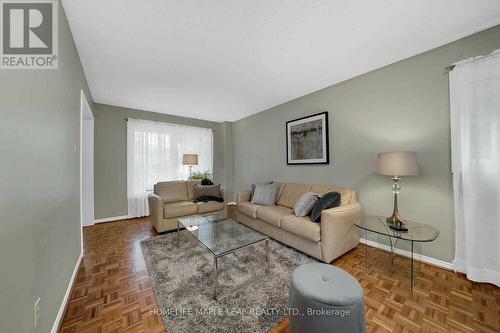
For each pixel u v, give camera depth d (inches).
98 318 54.8
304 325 42.6
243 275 75.9
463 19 66.2
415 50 84.0
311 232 85.4
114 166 155.0
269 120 165.0
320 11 63.0
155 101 147.1
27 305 37.6
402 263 84.6
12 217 33.4
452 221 78.6
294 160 142.1
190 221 105.0
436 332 50.1
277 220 102.2
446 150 79.4
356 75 106.8
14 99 35.2
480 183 69.7
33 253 40.4
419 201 86.6
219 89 125.2
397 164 75.1
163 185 144.2
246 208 126.9
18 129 36.0
